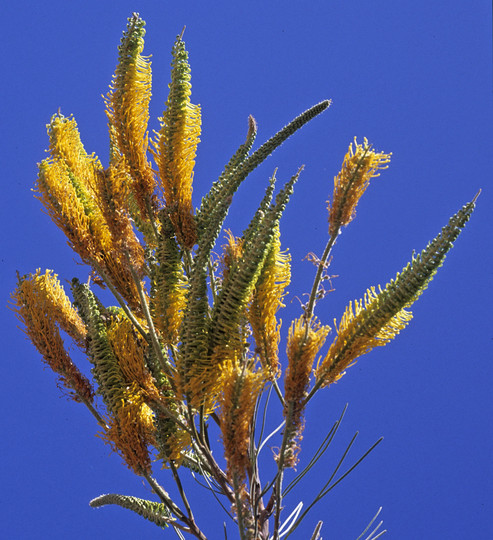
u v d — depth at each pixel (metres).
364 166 1.18
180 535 1.27
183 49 1.23
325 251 1.19
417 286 1.16
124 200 1.21
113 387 1.23
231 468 1.16
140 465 1.24
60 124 1.27
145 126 1.23
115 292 1.23
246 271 1.17
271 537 1.25
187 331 1.18
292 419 1.17
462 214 1.16
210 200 1.22
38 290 1.26
